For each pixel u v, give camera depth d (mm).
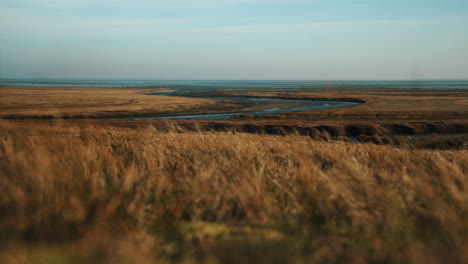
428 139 25312
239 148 7766
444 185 4777
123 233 3277
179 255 3018
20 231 3238
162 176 5027
